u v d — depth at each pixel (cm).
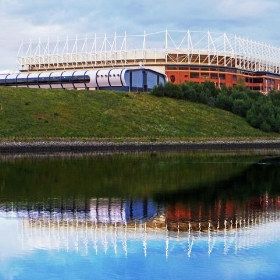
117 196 6456
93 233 4675
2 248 4253
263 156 13025
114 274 3675
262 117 19862
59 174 8619
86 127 16625
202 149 16225
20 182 7631
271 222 5050
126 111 18512
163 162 11000
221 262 3891
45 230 4772
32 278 3622
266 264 3844
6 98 17262
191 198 6325
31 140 14600
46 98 18150
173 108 19700
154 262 3900
